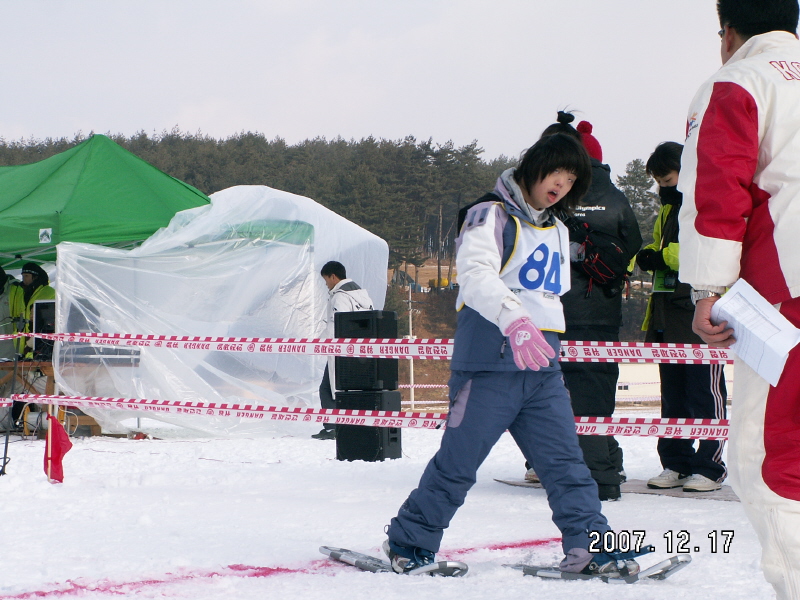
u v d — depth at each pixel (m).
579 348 4.85
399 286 88.38
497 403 2.90
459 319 3.00
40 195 9.59
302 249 9.54
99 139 10.47
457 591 2.69
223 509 4.42
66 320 8.60
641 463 6.79
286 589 2.72
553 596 2.62
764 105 1.93
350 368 7.09
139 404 6.30
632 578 2.81
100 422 8.66
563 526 2.93
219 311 9.05
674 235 5.31
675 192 5.37
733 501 4.72
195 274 9.02
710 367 5.16
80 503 4.59
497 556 3.25
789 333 1.80
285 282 9.41
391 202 94.69
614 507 4.54
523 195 2.99
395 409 7.09
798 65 2.00
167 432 9.23
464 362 2.93
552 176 2.91
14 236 9.00
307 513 4.29
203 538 3.59
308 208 10.25
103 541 3.51
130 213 9.57
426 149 113.44
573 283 4.93
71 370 8.55
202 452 7.36
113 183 9.94
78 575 2.91
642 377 31.02
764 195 1.93
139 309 8.76
